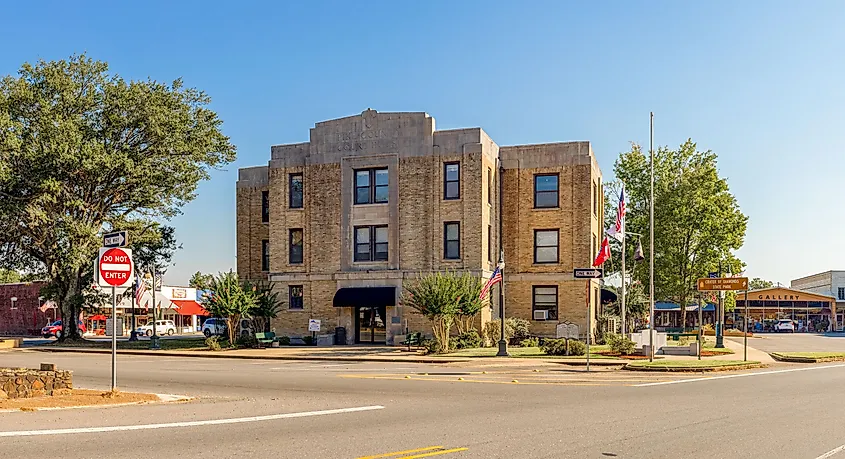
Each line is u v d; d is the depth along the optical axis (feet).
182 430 36.81
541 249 140.36
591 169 139.33
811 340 187.52
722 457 31.63
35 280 183.93
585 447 33.47
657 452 32.55
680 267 151.74
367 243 137.90
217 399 51.52
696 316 279.08
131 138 152.76
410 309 133.28
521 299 139.64
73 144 139.03
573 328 98.73
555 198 140.26
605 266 177.06
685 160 159.02
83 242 146.30
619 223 112.57
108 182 149.38
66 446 32.07
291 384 65.51
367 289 134.62
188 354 118.73
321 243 140.26
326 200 140.56
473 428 38.73
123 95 147.64
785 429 39.29
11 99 145.48
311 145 142.20
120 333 204.74
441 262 132.67
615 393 58.34
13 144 135.23
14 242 153.48
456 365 92.22
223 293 130.93
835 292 312.50
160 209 163.12
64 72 149.59
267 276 154.51
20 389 47.83
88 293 169.07
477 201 131.44
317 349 124.67
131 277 51.13
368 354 112.16
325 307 139.03
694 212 149.38
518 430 38.17
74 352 134.41
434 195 134.10
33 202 144.15
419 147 135.64
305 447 32.71
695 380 71.15
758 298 297.94
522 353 108.27
